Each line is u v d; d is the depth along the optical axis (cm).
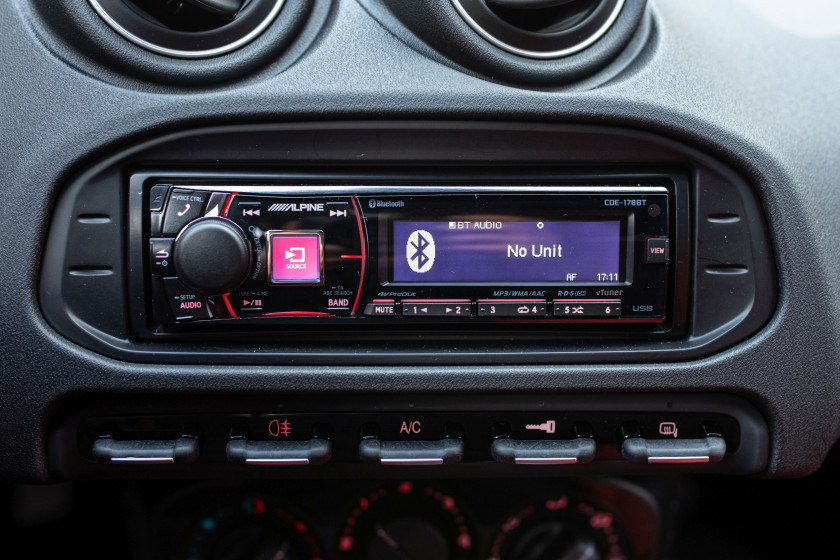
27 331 67
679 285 69
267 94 65
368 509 99
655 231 69
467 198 68
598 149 69
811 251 69
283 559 99
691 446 73
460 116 66
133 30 65
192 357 69
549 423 74
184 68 66
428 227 68
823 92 76
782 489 102
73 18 65
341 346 70
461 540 101
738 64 76
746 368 70
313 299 68
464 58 66
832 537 97
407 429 73
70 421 72
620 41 69
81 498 101
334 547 100
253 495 97
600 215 69
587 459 72
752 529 110
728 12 82
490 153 68
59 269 67
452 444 72
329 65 67
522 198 68
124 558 104
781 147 70
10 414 69
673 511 107
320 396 72
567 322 69
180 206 67
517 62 66
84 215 67
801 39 81
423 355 69
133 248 67
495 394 73
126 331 68
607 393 73
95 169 67
